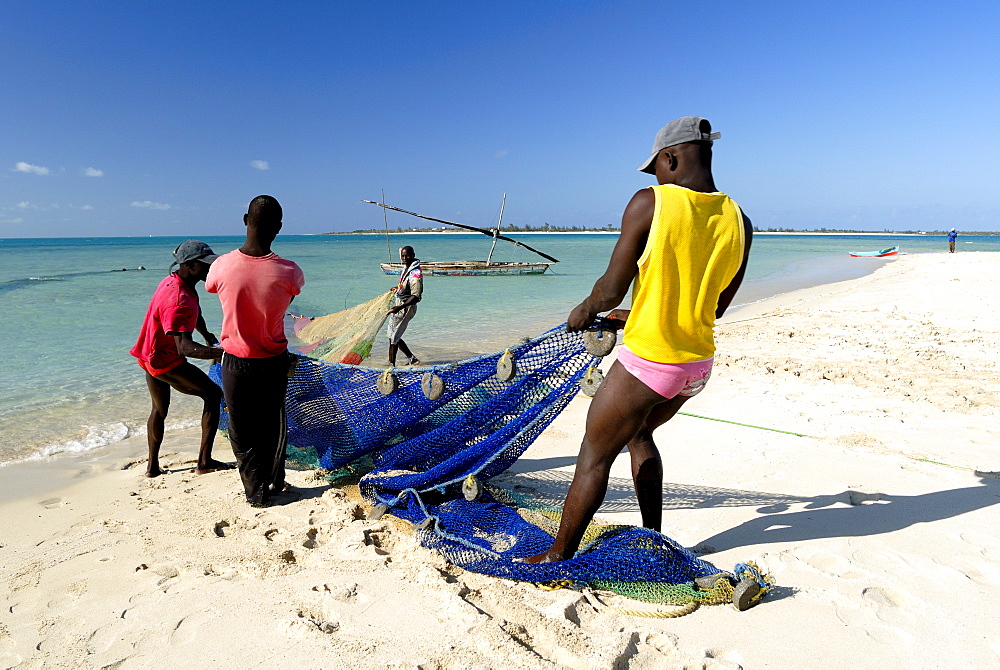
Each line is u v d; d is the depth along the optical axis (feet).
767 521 13.03
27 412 23.22
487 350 35.22
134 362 31.78
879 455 16.51
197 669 8.66
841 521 12.81
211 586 10.86
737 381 25.53
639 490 11.66
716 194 9.43
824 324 40.83
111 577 11.27
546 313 51.34
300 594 10.46
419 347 36.19
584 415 22.53
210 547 12.39
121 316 48.19
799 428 19.25
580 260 149.89
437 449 14.28
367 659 8.73
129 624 9.77
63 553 12.24
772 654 8.73
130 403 24.66
